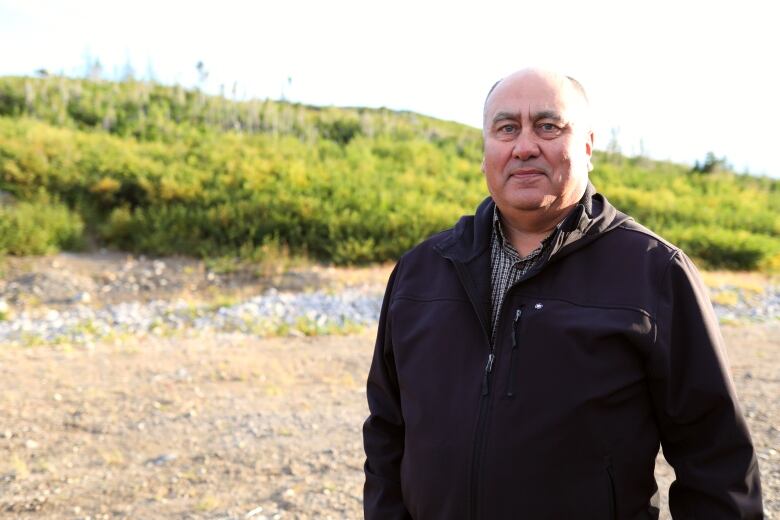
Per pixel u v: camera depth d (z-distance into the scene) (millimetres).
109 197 17406
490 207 1864
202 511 3977
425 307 1841
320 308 11648
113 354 8398
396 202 19828
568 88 1749
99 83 32062
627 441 1574
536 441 1578
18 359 8016
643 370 1590
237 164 20766
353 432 5445
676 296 1604
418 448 1744
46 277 13180
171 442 5258
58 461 4844
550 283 1674
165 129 25422
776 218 26734
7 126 21266
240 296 12914
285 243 16500
